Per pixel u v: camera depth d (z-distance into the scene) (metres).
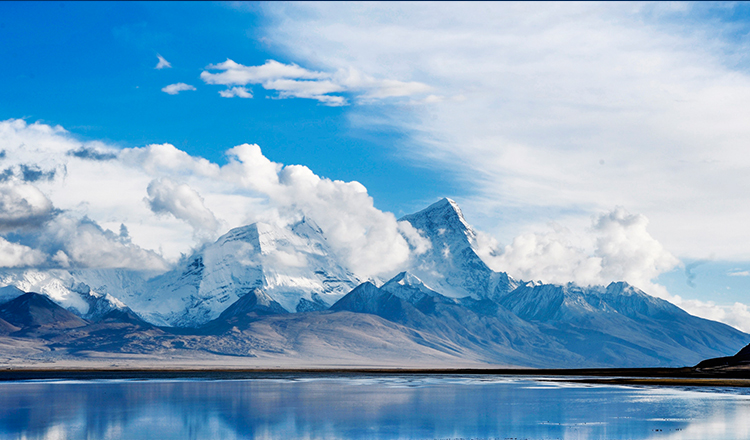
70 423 102.00
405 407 122.44
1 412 116.38
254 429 95.12
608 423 97.88
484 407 121.50
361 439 86.31
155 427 97.62
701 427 93.44
